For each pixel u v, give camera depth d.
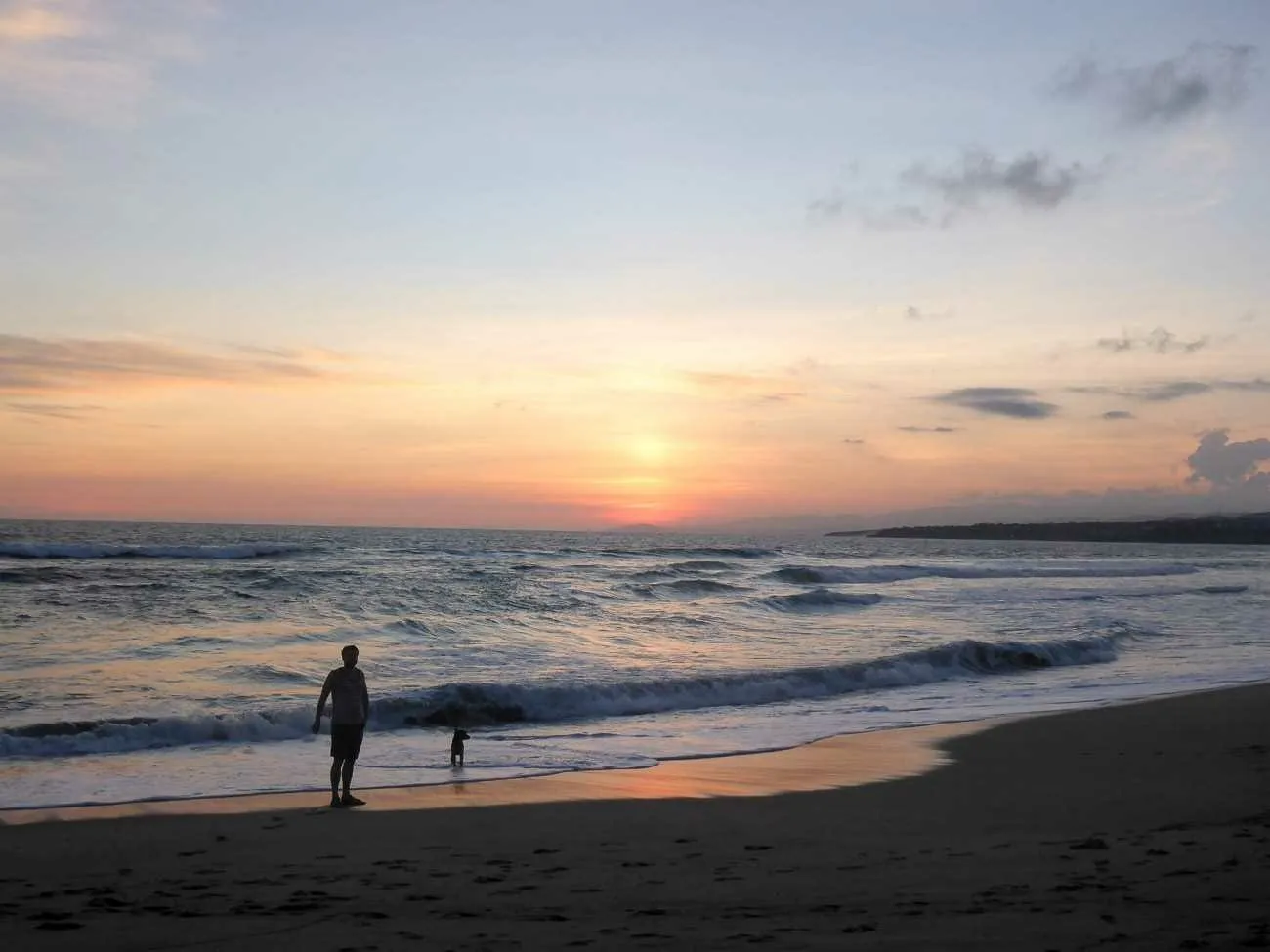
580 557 70.50
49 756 13.12
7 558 47.88
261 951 5.68
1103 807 10.90
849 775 12.90
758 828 10.00
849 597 40.03
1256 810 10.52
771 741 15.34
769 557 85.38
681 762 13.80
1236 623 36.12
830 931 5.95
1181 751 14.44
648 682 19.31
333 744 11.17
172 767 12.73
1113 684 21.97
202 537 100.00
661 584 43.59
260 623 26.80
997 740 15.40
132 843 9.26
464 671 20.45
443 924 6.32
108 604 29.48
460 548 82.00
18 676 18.09
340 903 7.02
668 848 9.15
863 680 21.72
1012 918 6.17
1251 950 5.24
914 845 9.14
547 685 18.27
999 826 9.99
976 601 42.09
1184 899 6.57
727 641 27.25
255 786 11.90
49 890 7.49
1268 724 16.66
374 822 10.24
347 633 25.48
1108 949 5.31
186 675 18.73
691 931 6.03
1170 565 87.06
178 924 6.36
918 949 5.45
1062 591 49.97
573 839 9.52
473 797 11.57
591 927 6.21
